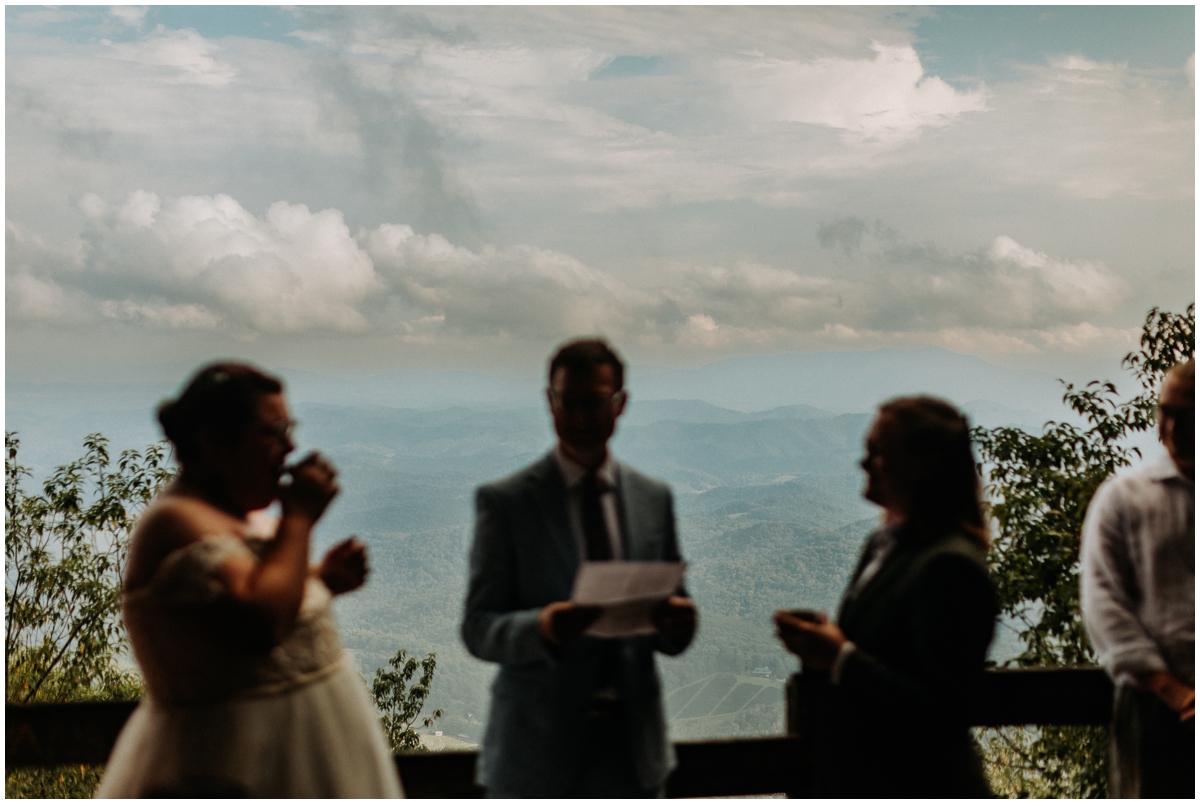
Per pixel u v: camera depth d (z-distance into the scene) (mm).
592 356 2094
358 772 1813
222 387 1774
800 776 2445
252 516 1945
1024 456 5668
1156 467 2387
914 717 1766
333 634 1892
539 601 2057
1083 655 4918
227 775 1630
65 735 2324
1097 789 4566
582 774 2035
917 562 1847
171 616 1648
